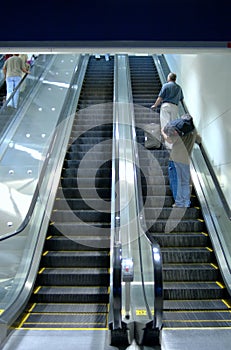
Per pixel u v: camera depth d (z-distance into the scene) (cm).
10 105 680
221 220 468
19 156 633
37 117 755
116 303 312
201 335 329
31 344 311
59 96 857
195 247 471
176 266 438
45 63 948
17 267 437
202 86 639
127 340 317
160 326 310
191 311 378
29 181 587
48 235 498
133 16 230
